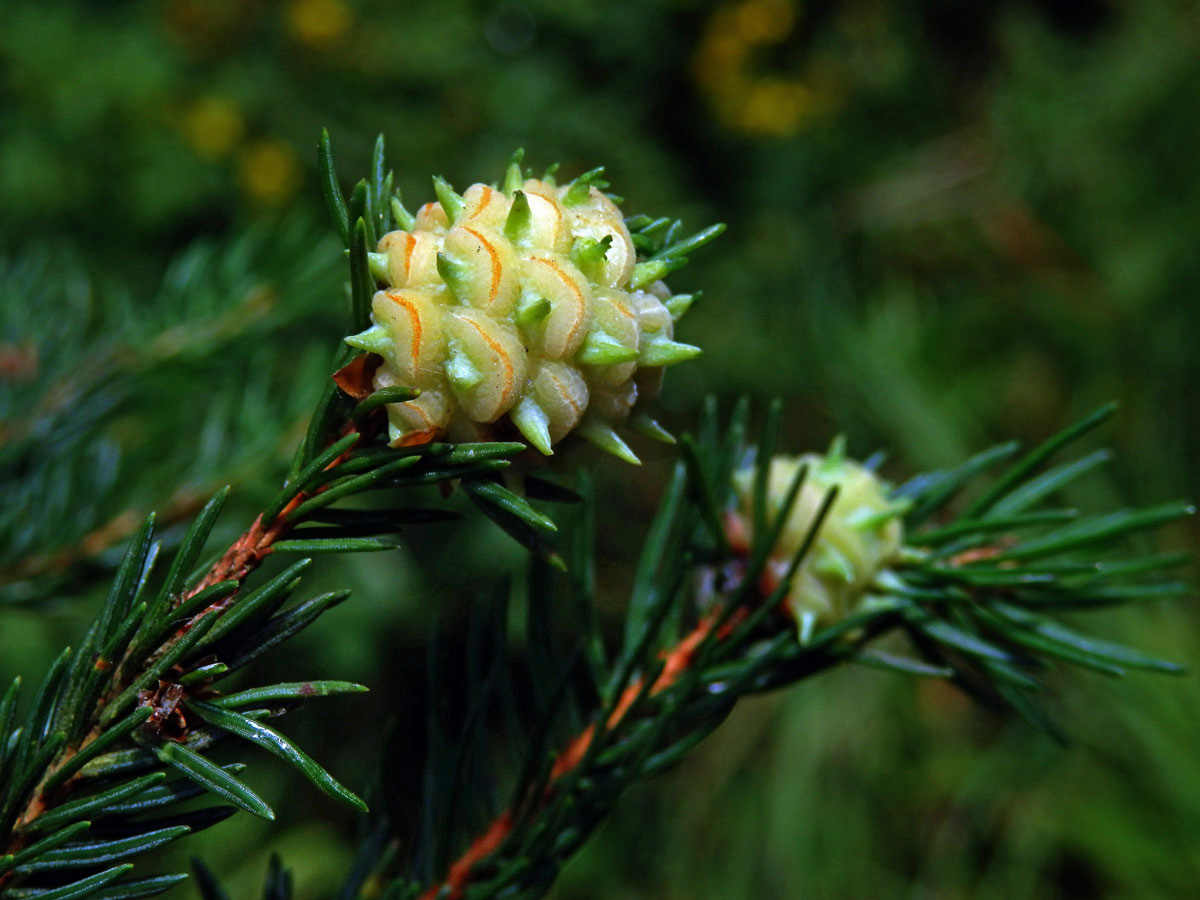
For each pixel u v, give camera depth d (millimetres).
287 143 673
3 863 146
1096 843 436
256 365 240
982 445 563
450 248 154
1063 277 639
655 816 508
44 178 598
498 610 178
